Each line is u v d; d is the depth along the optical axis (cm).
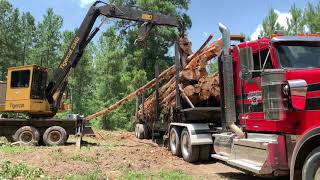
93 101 4203
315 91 727
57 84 1728
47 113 1733
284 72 760
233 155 935
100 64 3891
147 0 3578
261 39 835
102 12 1667
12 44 4875
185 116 1295
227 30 978
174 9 3662
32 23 5841
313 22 2491
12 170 940
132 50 3894
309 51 798
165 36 3822
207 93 1270
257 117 867
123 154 1307
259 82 833
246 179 959
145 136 2111
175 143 1333
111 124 3762
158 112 1659
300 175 705
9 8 4847
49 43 5106
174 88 1486
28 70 1656
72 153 1306
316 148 663
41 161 1134
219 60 1056
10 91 1670
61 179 908
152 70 3947
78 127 1720
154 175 983
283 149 774
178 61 1358
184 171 1065
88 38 1717
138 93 1847
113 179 922
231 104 960
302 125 742
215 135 1071
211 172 1061
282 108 753
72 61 1723
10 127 1698
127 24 3891
